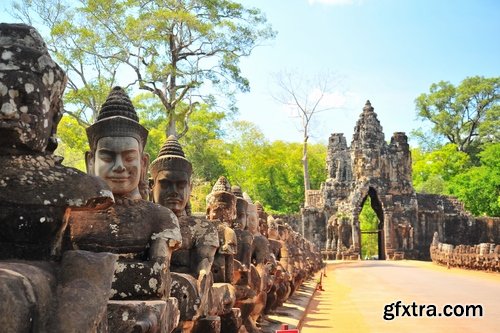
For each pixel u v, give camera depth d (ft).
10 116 14.35
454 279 107.96
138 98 178.81
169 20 120.06
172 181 31.37
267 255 42.65
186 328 24.62
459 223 206.80
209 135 195.21
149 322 17.38
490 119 296.51
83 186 15.21
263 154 268.82
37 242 14.85
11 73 14.51
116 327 17.39
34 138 14.87
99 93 116.26
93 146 22.75
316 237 205.36
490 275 119.75
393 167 205.77
